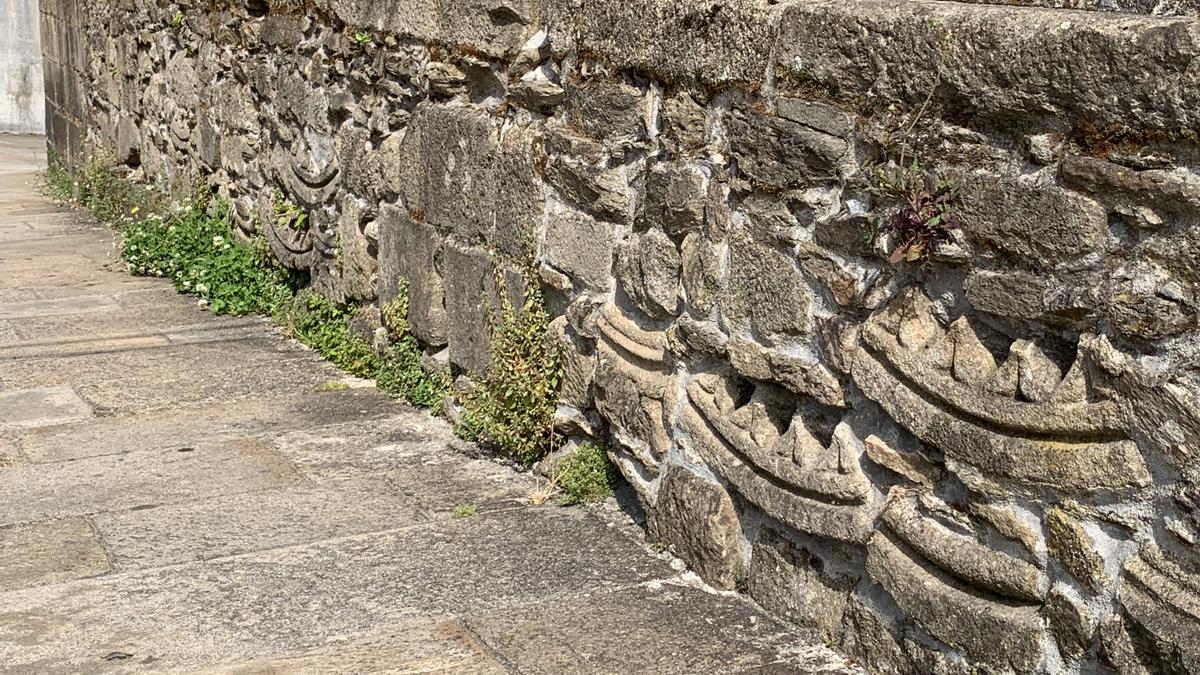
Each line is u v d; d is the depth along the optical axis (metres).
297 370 6.45
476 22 5.06
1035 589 3.01
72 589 4.02
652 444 4.25
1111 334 2.80
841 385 3.51
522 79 4.84
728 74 3.76
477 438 5.34
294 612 3.87
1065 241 2.85
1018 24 2.91
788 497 3.66
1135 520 2.79
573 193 4.56
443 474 4.99
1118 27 2.71
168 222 9.11
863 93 3.35
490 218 5.11
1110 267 2.80
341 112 6.59
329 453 5.23
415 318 5.79
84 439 5.43
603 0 4.33
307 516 4.59
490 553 4.27
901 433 3.34
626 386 4.35
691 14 3.89
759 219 3.70
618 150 4.31
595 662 3.56
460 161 5.30
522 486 4.86
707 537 3.98
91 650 3.64
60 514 4.61
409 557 4.24
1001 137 3.03
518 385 4.90
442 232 5.56
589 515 4.57
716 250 3.88
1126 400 2.76
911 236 3.14
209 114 8.77
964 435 3.09
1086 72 2.77
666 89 4.11
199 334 7.16
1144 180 2.68
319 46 6.78
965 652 3.18
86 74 12.53
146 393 6.08
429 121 5.53
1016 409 2.96
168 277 8.62
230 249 8.10
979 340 3.11
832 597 3.62
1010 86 2.93
